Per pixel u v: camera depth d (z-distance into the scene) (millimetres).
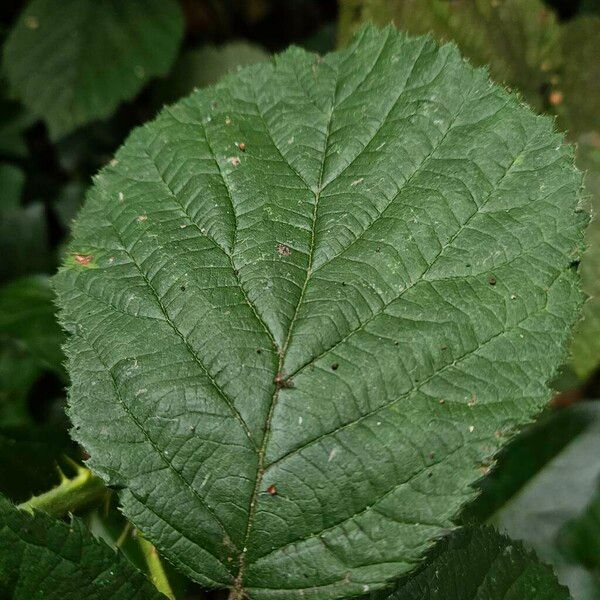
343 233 284
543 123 283
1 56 526
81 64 478
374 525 270
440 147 285
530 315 275
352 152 289
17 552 266
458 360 274
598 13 419
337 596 269
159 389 277
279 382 276
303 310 279
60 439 330
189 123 296
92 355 281
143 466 275
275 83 297
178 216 289
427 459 270
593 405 358
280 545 272
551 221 279
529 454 356
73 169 540
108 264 287
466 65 288
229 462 274
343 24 363
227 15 554
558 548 349
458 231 280
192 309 281
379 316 278
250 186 289
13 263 500
